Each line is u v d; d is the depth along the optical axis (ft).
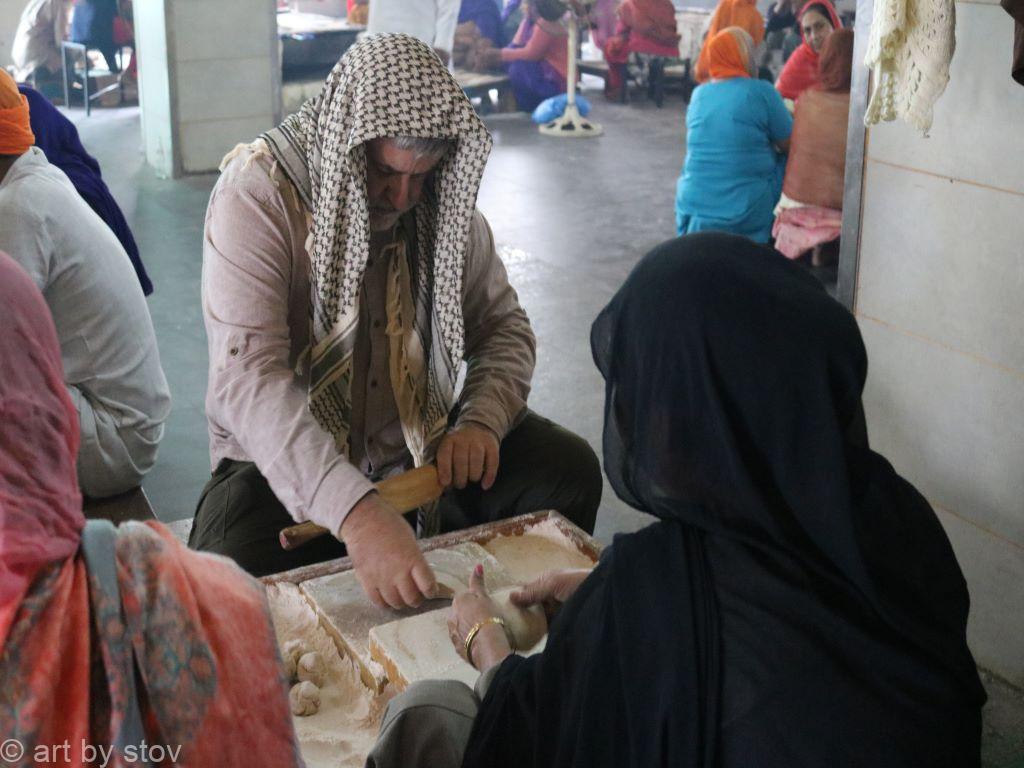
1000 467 7.97
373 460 7.40
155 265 18.04
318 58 28.71
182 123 23.49
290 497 6.10
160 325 15.51
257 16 23.50
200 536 6.95
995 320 7.74
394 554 5.78
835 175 18.20
